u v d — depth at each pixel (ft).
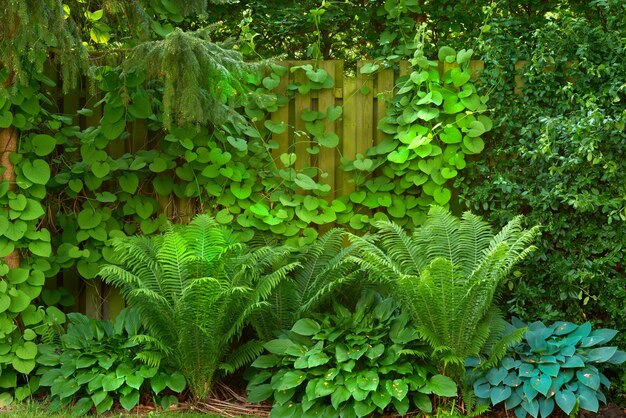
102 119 15.30
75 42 13.10
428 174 15.74
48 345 14.51
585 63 14.58
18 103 14.05
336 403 12.49
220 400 14.16
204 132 16.02
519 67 15.61
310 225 16.89
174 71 13.06
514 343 13.42
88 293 16.06
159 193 16.01
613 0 14.46
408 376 13.10
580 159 13.82
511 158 15.57
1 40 12.73
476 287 12.98
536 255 14.87
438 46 19.45
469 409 12.97
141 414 13.33
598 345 13.87
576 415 12.90
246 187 16.19
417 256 14.33
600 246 14.55
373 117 16.62
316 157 16.84
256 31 22.39
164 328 14.14
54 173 15.74
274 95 16.53
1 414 13.09
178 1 15.10
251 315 14.65
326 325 13.91
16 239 13.92
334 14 21.01
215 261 13.94
